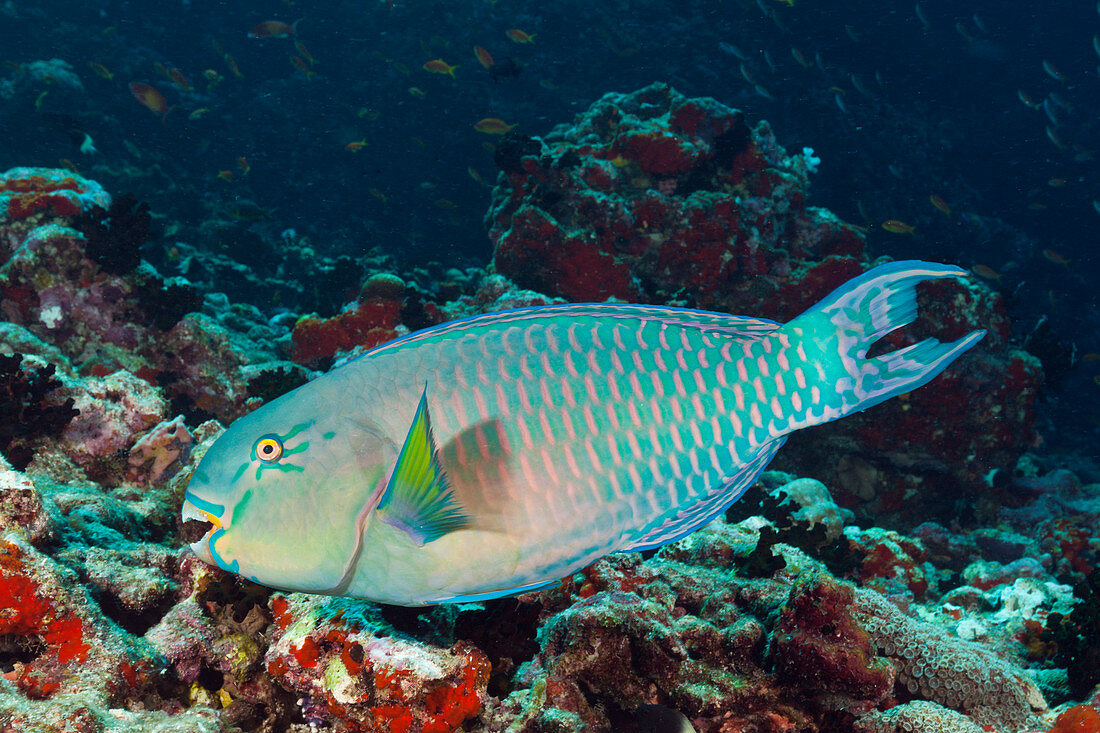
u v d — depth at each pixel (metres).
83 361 8.87
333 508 1.75
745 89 31.80
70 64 26.39
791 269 14.02
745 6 32.75
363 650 3.00
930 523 11.85
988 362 12.67
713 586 4.71
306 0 31.62
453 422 1.83
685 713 3.54
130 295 9.29
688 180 14.31
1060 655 5.38
